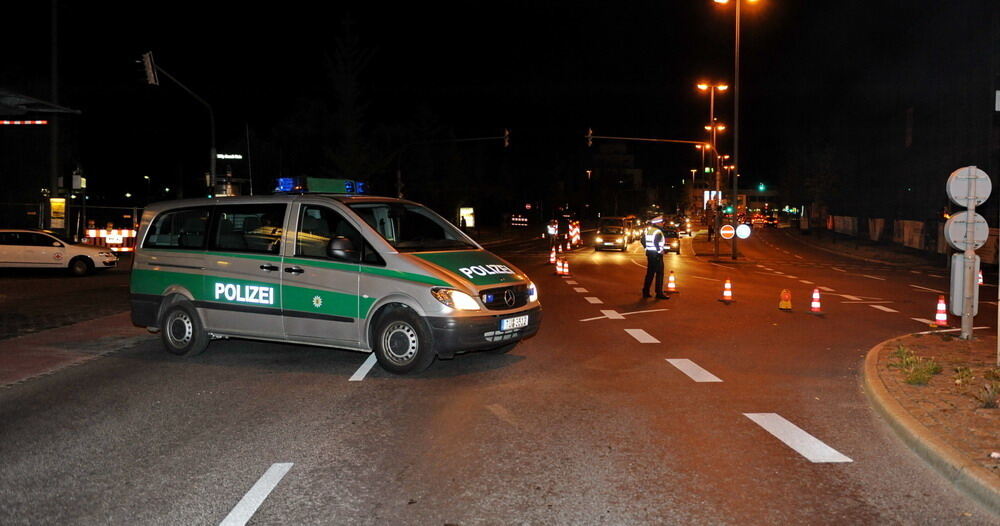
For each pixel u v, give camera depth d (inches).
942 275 1039.0
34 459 224.7
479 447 234.2
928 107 2102.6
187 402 292.8
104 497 193.8
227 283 374.9
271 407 284.8
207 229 386.3
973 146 1782.7
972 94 1790.1
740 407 284.4
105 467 217.0
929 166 2089.1
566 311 589.6
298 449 232.7
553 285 826.2
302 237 362.3
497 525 174.2
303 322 357.1
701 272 1060.5
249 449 232.8
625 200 4744.1
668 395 303.7
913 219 2219.5
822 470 211.5
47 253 877.2
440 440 241.9
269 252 367.6
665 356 392.5
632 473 209.6
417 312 333.4
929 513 180.5
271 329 364.8
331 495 193.9
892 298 701.9
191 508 185.9
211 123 1026.7
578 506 185.5
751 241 2402.8
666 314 570.9
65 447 236.2
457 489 197.6
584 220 4190.5
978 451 210.1
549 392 308.8
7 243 871.7
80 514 182.9
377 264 343.9
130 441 242.2
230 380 332.8
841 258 1537.9
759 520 176.6
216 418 269.3
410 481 203.8
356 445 236.7
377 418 268.7
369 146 1931.6
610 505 186.1
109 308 579.5
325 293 351.6
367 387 317.7
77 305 598.2
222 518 179.6
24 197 1385.3
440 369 355.6
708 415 272.2
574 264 1232.2
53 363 370.0
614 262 1293.1
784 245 2153.1
